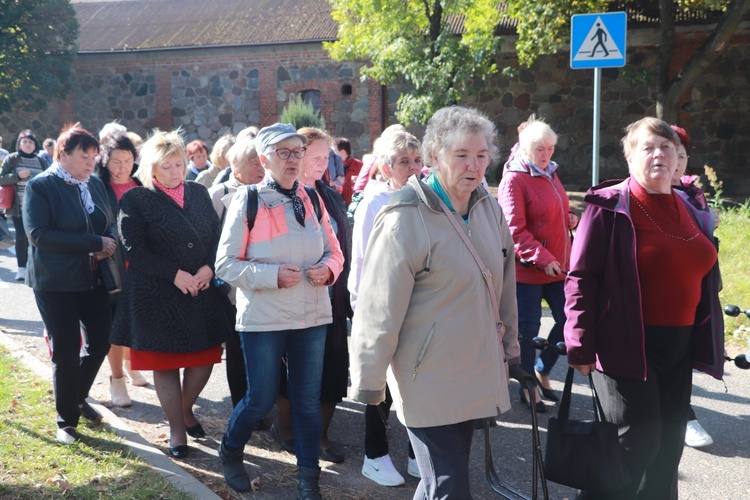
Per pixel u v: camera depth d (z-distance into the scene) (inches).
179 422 177.5
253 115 977.5
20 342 278.4
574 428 125.0
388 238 114.8
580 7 620.1
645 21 801.6
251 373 152.9
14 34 978.1
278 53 956.0
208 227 178.7
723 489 164.9
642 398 129.2
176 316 172.7
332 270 154.4
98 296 187.5
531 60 683.4
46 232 170.7
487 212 123.6
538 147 212.8
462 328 114.7
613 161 846.5
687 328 132.2
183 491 152.3
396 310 114.1
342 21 767.1
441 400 114.4
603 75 840.3
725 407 215.8
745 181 805.2
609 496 132.9
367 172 256.2
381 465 167.0
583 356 129.6
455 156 115.3
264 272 146.4
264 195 152.6
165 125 1008.9
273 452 182.7
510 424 203.0
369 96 928.9
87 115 1039.6
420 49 743.7
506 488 121.2
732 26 616.1
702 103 815.1
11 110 1051.3
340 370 175.3
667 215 130.3
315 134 174.9
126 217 171.6
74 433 178.1
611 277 129.3
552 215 212.8
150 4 1110.4
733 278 325.7
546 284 216.7
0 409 195.3
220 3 1063.0
